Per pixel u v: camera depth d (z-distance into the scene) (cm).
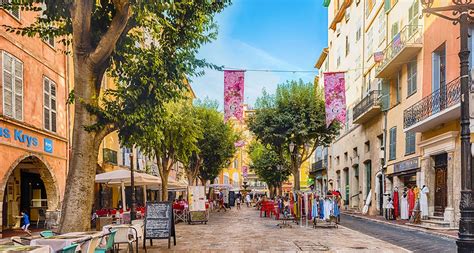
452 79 1778
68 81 2159
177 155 2267
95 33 1110
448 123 1833
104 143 2684
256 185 8475
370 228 1897
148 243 1372
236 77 1588
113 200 2950
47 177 1923
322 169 4831
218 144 3453
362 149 3209
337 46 4234
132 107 1115
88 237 814
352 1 3656
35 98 1794
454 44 1773
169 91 1205
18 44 1658
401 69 2431
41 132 1817
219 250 1200
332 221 1936
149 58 1140
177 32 1183
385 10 2727
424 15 2112
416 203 2033
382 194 2719
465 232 773
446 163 1888
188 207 2258
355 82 3491
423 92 2102
